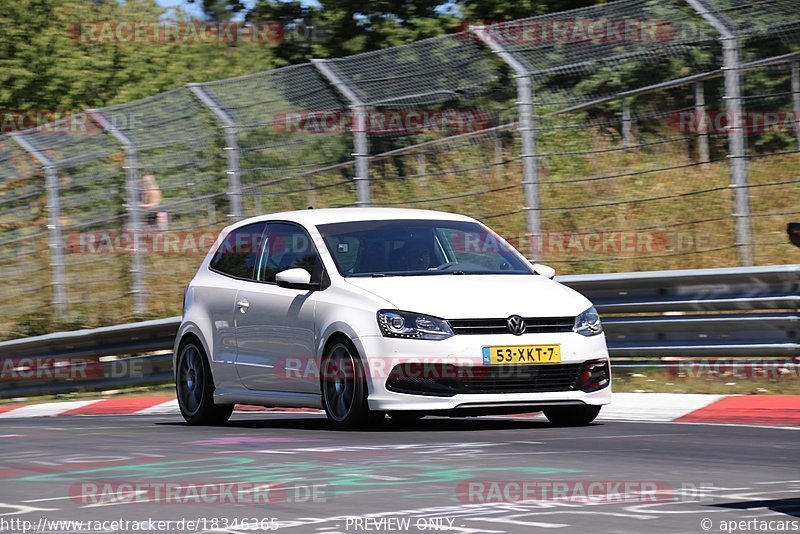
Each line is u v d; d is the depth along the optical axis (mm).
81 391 57812
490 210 58500
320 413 43250
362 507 20047
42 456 28656
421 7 84875
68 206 66938
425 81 51188
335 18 85875
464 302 32094
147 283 66375
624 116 58844
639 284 43438
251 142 58562
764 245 53656
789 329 40406
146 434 34094
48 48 95438
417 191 58906
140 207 61219
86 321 66312
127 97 94750
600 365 32719
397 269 34594
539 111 58094
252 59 97688
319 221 36312
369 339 31922
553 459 25516
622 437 30031
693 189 57562
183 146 60562
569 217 58125
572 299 33281
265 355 35656
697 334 42156
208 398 38062
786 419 34188
